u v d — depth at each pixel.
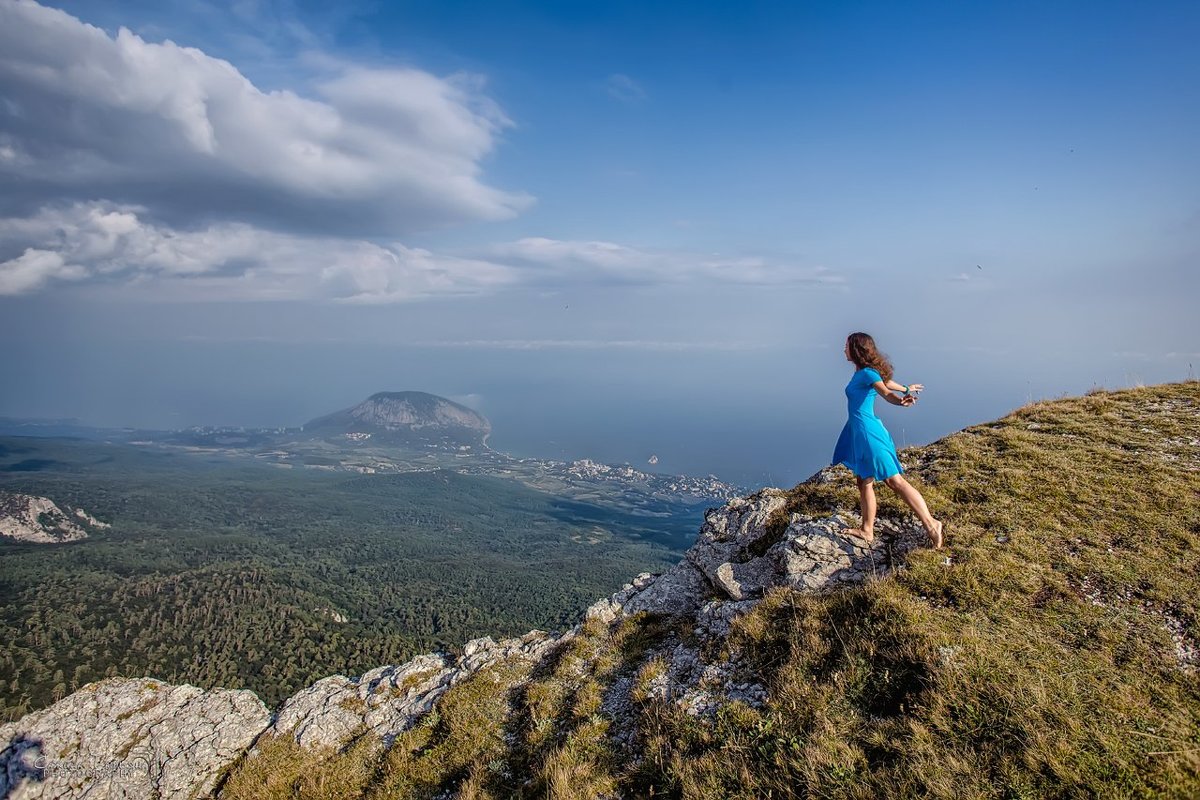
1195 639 7.68
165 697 15.39
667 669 11.14
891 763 6.75
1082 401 18.78
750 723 8.32
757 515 15.27
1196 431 14.74
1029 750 6.17
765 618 10.63
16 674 118.62
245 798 11.88
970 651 7.80
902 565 10.39
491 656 15.02
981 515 11.61
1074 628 8.22
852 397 11.04
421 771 11.12
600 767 9.13
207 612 162.38
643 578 16.75
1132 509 11.16
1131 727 6.31
